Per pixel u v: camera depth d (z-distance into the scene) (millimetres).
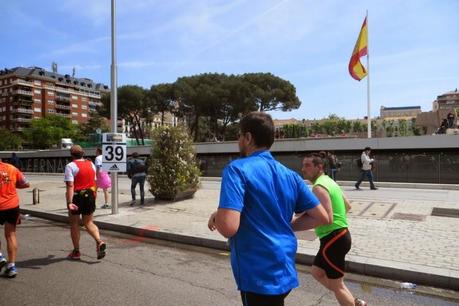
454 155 23578
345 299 3951
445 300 5133
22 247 7977
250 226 2326
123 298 5082
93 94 136625
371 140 25891
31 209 12594
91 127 100062
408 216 10195
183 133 14000
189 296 5164
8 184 6074
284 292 2297
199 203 13125
